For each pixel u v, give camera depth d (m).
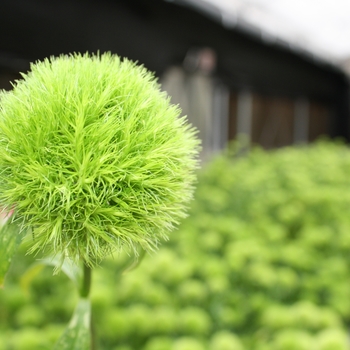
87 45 0.89
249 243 0.49
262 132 1.63
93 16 0.89
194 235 0.55
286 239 0.60
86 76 0.14
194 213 0.66
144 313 0.35
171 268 0.42
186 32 1.12
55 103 0.13
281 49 1.53
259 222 0.63
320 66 1.81
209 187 0.82
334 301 0.44
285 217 0.63
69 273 0.18
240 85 1.42
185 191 0.16
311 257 0.52
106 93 0.13
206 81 1.22
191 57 1.15
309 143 1.89
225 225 0.57
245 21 1.31
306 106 1.87
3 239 0.15
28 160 0.13
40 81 0.14
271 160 1.01
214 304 0.42
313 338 0.35
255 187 0.77
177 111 0.15
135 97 0.14
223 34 1.26
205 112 1.22
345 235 0.55
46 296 0.41
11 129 0.13
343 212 0.66
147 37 1.02
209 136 1.31
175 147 0.15
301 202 0.69
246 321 0.43
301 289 0.47
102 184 0.14
